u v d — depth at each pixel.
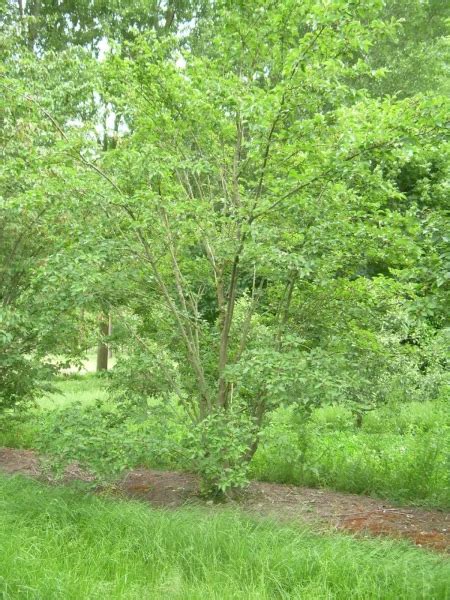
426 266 5.06
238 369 5.75
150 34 6.31
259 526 4.96
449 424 8.33
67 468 7.53
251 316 6.89
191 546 4.53
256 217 6.05
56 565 4.31
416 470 7.08
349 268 6.48
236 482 5.46
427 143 5.43
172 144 6.57
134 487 6.96
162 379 6.65
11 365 8.38
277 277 6.40
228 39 6.33
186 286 6.89
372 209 5.99
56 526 4.99
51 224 7.57
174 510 5.71
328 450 8.09
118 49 6.25
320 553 4.35
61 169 5.96
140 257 6.29
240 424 5.91
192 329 6.95
